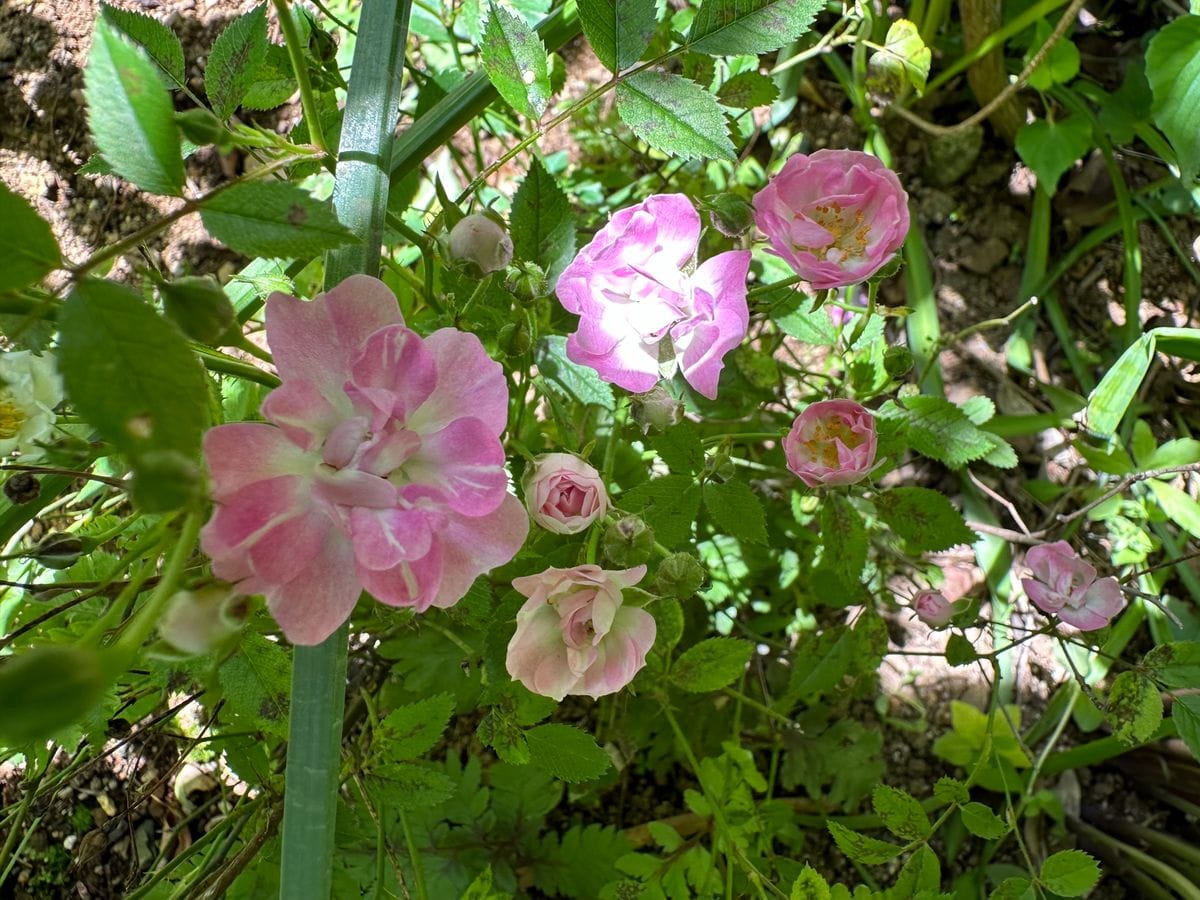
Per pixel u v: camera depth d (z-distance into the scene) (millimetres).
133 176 106
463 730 278
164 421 89
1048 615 204
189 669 169
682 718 255
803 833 270
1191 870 258
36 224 92
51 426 156
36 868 252
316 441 117
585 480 160
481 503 119
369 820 209
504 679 177
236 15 295
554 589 153
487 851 230
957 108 327
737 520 188
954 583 294
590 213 305
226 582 110
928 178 327
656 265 159
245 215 108
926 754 283
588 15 150
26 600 202
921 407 211
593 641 155
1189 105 251
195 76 295
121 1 290
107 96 101
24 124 285
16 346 168
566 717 275
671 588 161
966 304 317
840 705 283
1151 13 328
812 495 208
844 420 188
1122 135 307
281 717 167
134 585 113
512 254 184
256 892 185
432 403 127
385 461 115
